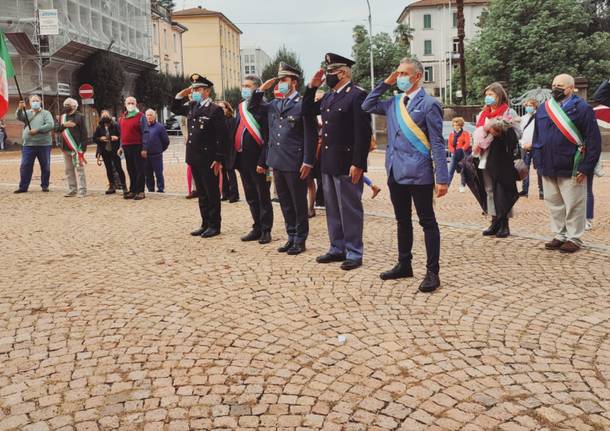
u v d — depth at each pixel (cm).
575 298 516
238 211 1033
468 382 364
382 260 661
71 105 1235
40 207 1105
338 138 614
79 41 3800
